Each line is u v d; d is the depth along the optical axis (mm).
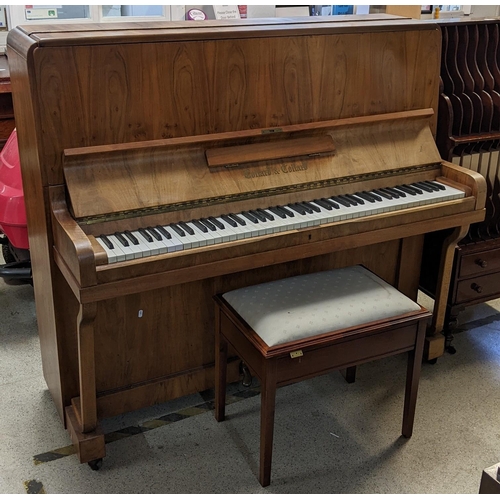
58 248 1878
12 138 2832
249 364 1939
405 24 2266
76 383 2170
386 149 2314
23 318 2957
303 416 2312
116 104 1892
